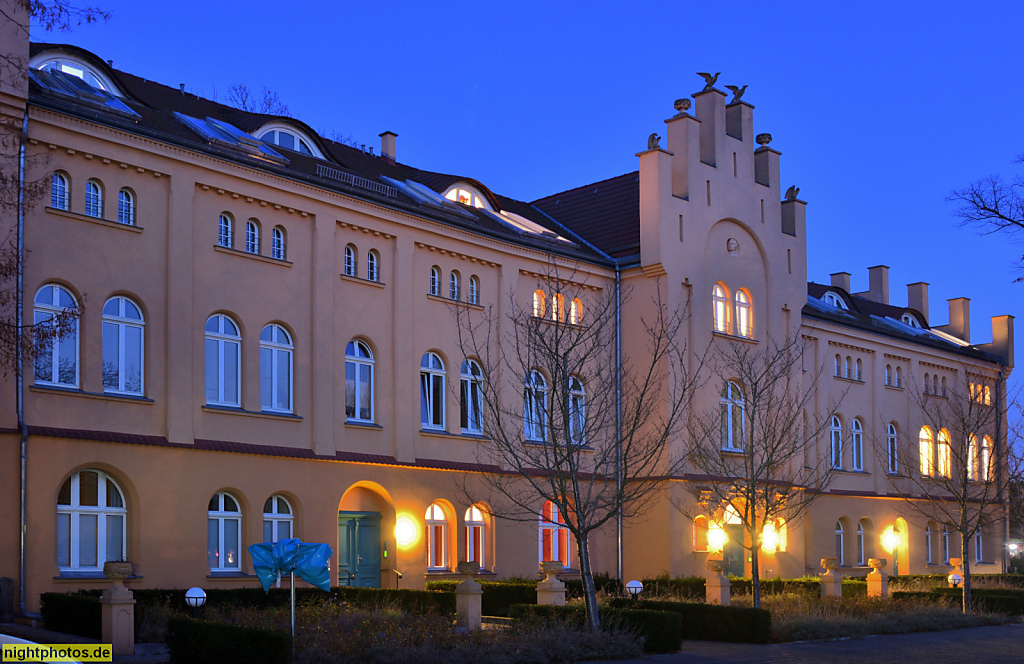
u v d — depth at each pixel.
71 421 21.98
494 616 27.17
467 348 30.80
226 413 24.81
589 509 23.36
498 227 33.22
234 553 24.80
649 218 34.25
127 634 17.58
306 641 17.20
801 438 38.50
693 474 33.66
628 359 34.38
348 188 27.69
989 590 36.03
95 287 22.72
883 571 44.72
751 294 37.34
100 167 23.05
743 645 22.61
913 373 48.00
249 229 25.97
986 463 51.19
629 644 19.97
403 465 28.30
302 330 26.73
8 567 20.50
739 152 37.53
